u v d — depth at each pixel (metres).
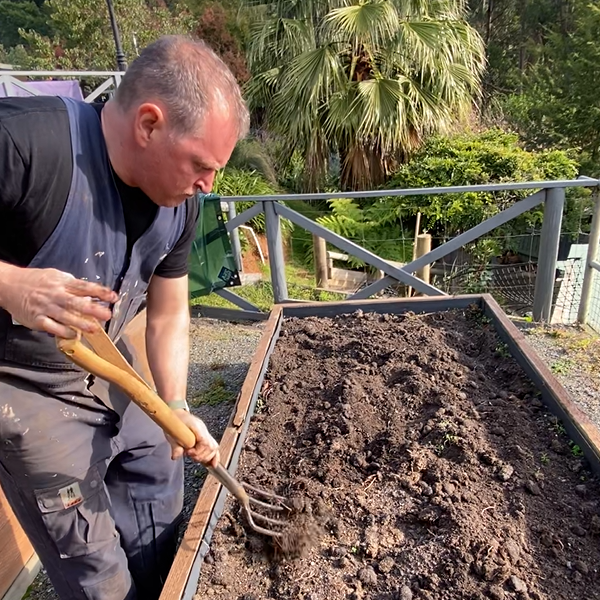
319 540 1.70
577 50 12.04
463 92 7.73
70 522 1.54
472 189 3.75
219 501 1.76
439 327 2.98
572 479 1.83
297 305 3.22
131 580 1.74
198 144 1.23
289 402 2.40
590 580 1.49
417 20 7.28
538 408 2.20
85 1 11.70
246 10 8.45
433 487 1.82
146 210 1.45
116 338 1.69
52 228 1.29
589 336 3.82
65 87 8.15
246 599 1.52
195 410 3.31
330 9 7.17
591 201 7.29
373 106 6.89
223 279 4.38
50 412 1.50
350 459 2.03
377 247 7.30
